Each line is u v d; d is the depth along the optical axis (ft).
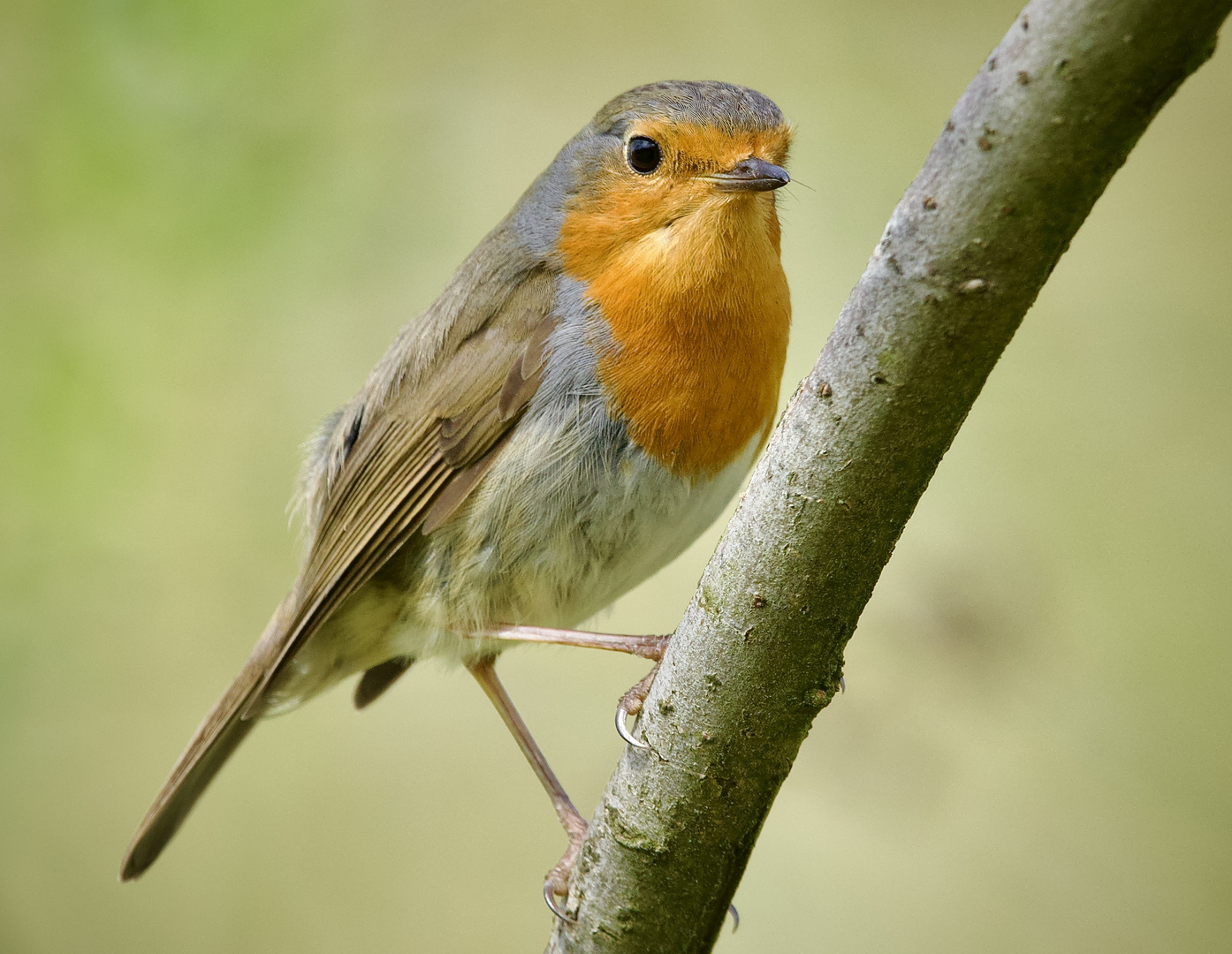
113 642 36.37
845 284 37.96
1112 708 32.60
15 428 35.58
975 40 39.65
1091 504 34.81
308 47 37.47
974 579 33.27
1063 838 32.24
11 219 36.17
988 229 12.47
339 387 37.42
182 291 36.65
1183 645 33.01
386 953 34.76
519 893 35.40
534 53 40.55
